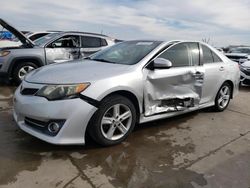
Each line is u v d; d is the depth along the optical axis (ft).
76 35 24.81
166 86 12.27
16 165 8.88
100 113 9.91
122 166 9.23
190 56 13.83
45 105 9.33
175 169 9.24
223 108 16.63
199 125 13.85
